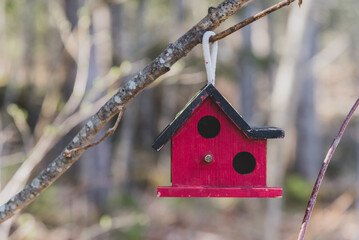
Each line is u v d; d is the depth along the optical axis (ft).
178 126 7.79
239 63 46.37
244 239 36.76
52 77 25.93
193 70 32.30
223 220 41.11
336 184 53.67
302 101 57.77
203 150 8.17
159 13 49.06
